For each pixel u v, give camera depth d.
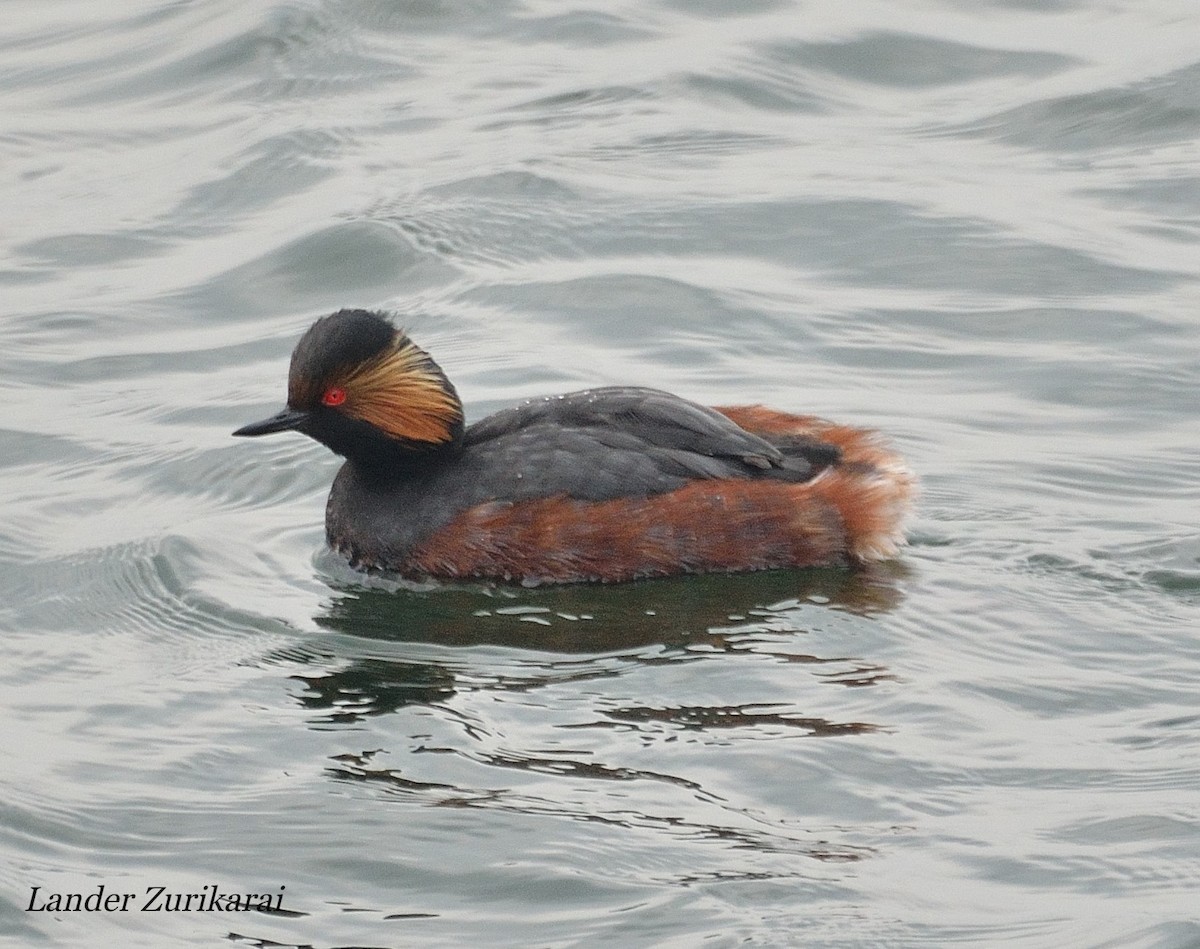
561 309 18.80
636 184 21.19
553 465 14.08
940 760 10.95
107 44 25.69
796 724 11.41
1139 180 21.19
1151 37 24.39
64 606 13.67
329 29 25.22
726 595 13.57
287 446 16.47
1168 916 9.40
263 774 11.12
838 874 9.88
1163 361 17.61
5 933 9.66
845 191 20.94
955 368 17.67
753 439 14.23
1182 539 14.08
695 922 9.54
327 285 19.59
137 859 10.28
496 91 23.64
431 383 14.23
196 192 21.69
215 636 13.16
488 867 10.06
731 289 19.08
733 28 25.14
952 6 25.70
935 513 14.70
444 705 11.89
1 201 21.66
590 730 11.46
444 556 14.06
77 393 17.69
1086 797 10.51
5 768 11.21
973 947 9.26
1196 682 11.88
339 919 9.72
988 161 21.75
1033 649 12.41
